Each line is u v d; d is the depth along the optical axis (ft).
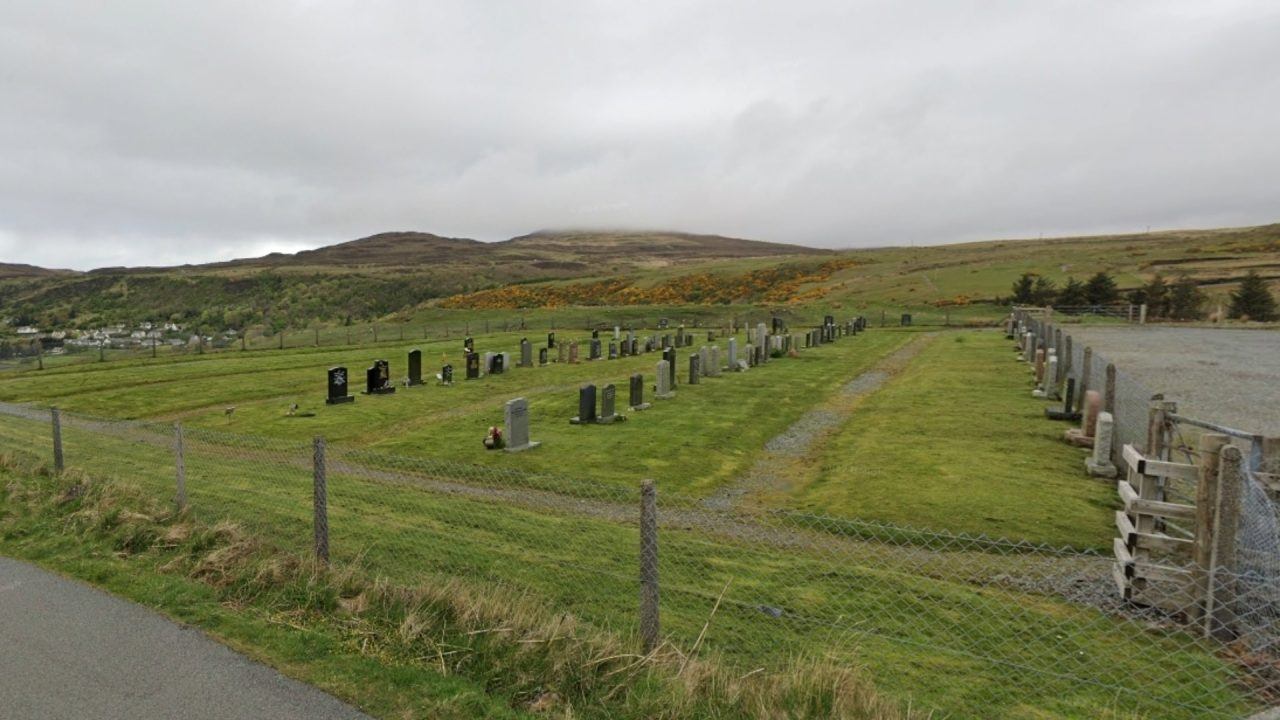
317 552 23.40
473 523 31.78
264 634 18.48
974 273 297.74
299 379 92.89
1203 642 19.61
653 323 213.66
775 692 15.74
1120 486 25.25
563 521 32.48
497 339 159.84
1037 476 39.75
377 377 79.25
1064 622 21.47
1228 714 16.10
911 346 127.34
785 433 57.06
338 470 43.29
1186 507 21.90
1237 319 184.03
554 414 65.21
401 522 31.53
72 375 96.32
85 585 21.84
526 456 49.26
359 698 15.48
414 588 20.77
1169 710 16.47
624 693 15.87
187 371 100.78
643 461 47.83
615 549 28.37
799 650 19.53
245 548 24.07
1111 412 45.42
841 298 269.03
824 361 106.11
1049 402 63.57
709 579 25.16
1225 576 19.44
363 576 21.95
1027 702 16.96
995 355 104.78
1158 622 21.01
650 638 17.84
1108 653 19.39
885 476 40.98
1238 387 67.05
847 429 57.11
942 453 45.96
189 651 17.54
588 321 220.23
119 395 78.89
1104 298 210.79
